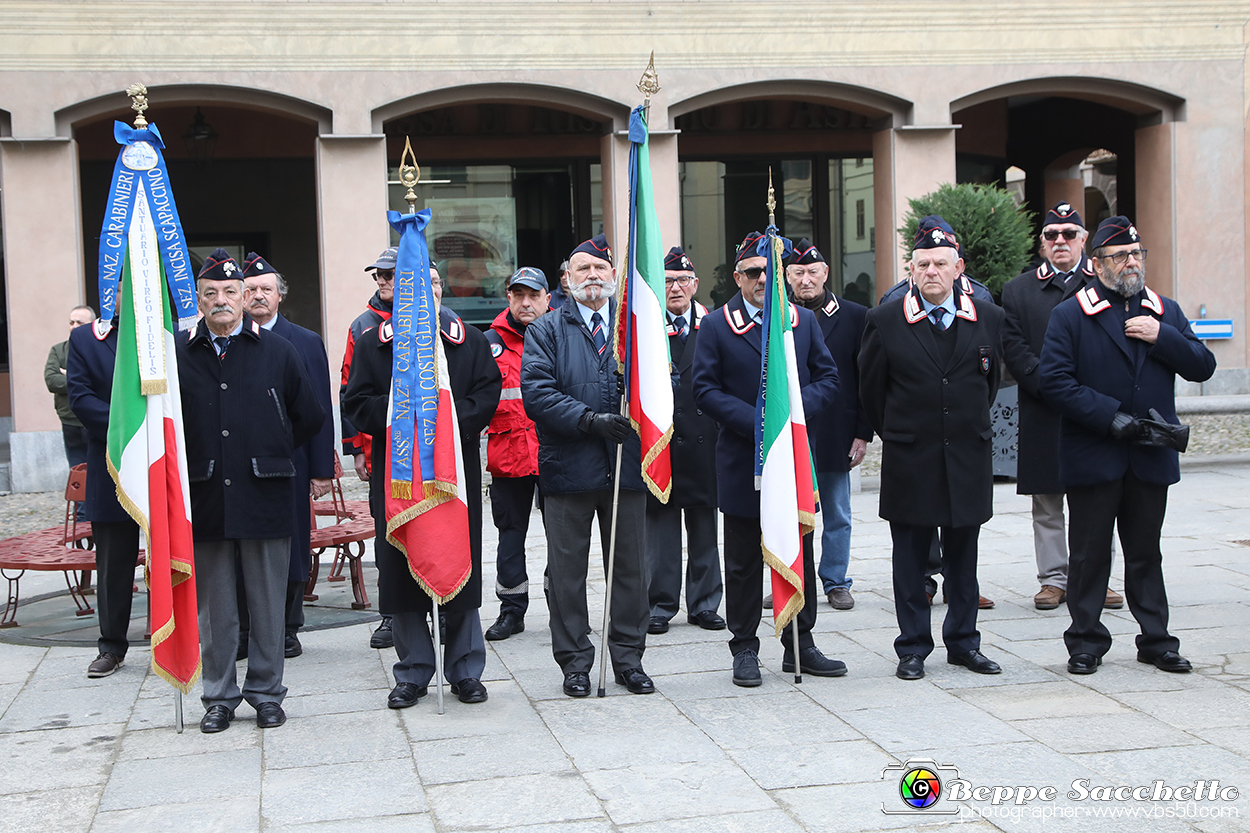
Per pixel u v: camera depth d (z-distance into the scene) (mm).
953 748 4469
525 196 15258
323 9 12781
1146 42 14367
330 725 4980
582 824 3859
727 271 15906
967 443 5434
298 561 6113
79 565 6465
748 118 15453
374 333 5328
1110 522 5422
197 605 5031
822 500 6836
